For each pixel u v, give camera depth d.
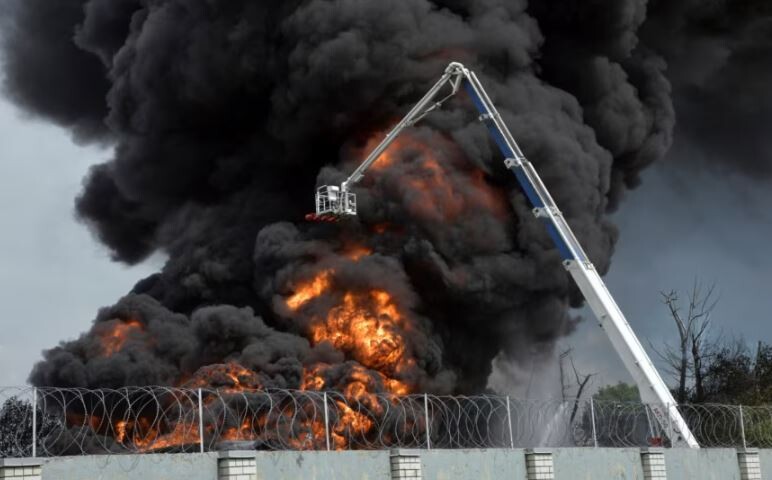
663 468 25.31
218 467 18.23
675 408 27.94
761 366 44.34
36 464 16.16
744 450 27.72
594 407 25.12
